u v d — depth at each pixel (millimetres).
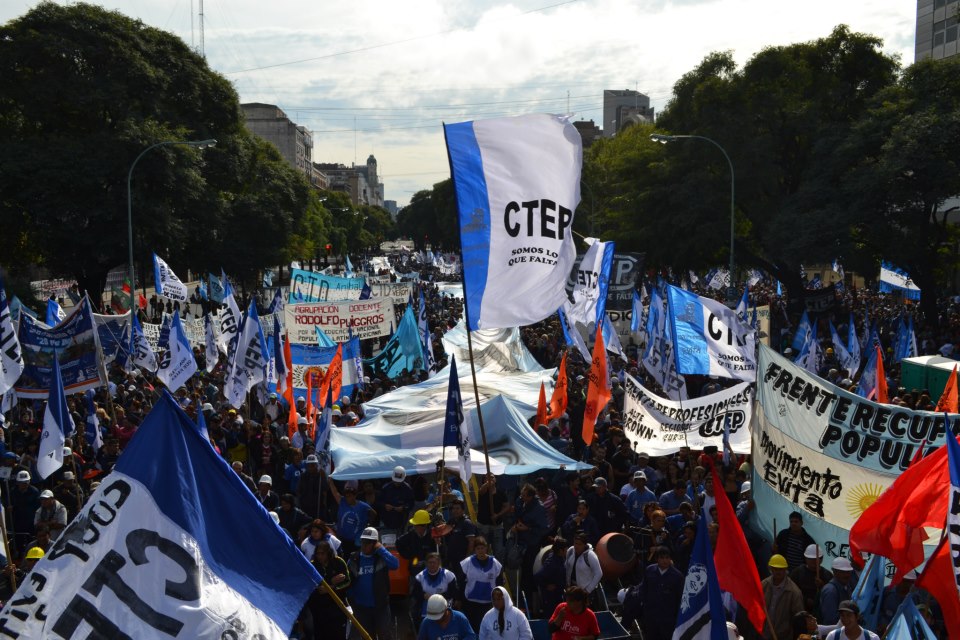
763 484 11883
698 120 48625
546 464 15211
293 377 22562
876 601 9695
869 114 43844
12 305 27875
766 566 11484
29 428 19000
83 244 48531
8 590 10648
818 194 43875
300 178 73250
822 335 40719
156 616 5781
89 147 49062
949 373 22938
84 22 51688
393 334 27578
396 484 14172
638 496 13969
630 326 30844
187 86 58406
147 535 5910
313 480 14672
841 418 11469
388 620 11070
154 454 6059
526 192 10812
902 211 41625
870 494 11336
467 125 10758
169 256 56156
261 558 6164
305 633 10711
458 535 12023
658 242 50719
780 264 50750
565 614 9414
